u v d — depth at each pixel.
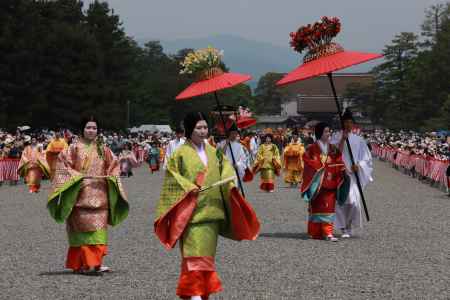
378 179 36.38
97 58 78.38
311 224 14.01
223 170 7.85
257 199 23.72
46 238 14.14
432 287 9.16
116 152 43.72
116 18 95.75
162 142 54.31
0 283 9.53
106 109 78.00
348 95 147.88
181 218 7.62
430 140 44.19
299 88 187.62
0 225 16.39
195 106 119.19
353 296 8.64
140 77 125.50
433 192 27.44
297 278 9.79
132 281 9.64
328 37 13.57
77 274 10.21
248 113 23.56
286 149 30.52
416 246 12.95
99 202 10.38
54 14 82.31
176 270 10.50
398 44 111.94
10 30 67.50
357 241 13.70
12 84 67.44
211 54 13.40
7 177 31.88
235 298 8.52
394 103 109.44
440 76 90.88
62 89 74.38
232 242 13.48
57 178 10.34
